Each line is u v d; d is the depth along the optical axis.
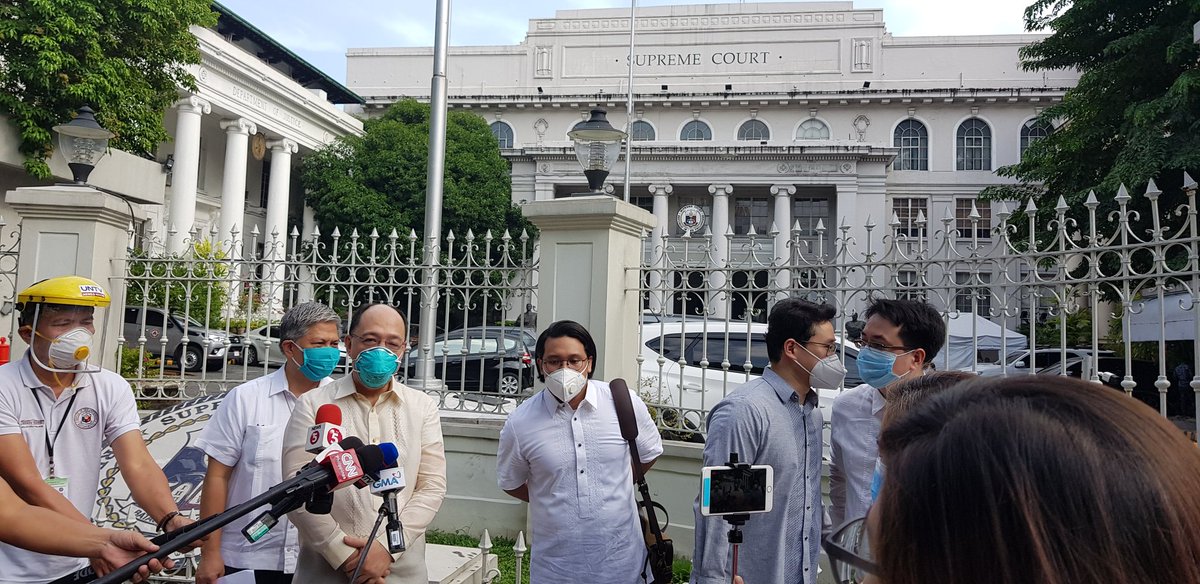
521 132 34.25
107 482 4.05
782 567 2.63
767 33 33.09
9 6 11.55
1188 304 4.34
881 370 2.93
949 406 0.81
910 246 4.64
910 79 32.06
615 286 5.31
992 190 17.00
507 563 5.01
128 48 13.33
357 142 25.58
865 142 30.38
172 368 7.69
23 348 5.96
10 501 2.03
